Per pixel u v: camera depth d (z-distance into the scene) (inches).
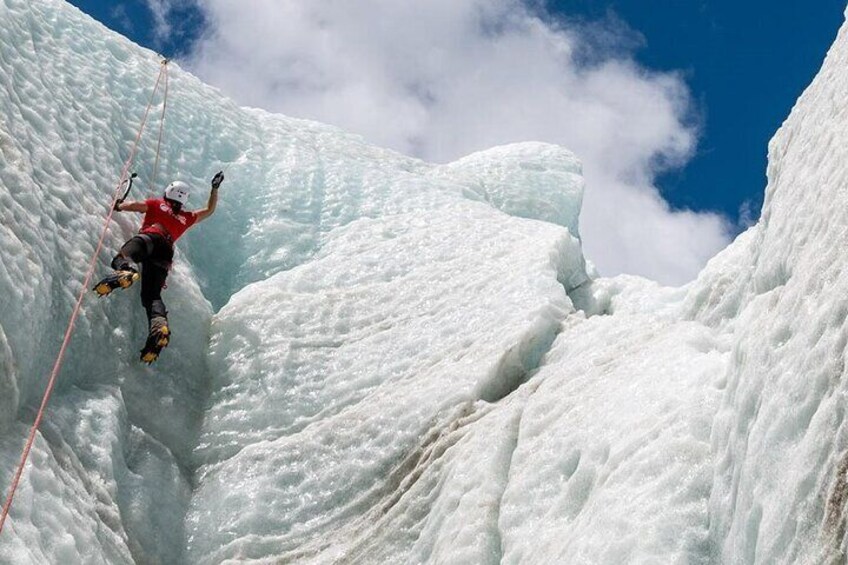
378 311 455.5
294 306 452.8
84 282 378.6
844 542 192.5
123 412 371.9
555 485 309.3
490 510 317.4
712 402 279.7
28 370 328.5
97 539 314.0
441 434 372.2
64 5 524.4
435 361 418.9
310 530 362.0
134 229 430.6
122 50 538.0
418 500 346.3
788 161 305.3
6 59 417.4
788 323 239.9
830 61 302.7
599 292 495.2
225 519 365.7
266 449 388.8
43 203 375.2
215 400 414.3
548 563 278.1
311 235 529.3
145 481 360.8
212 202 425.4
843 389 204.8
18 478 279.6
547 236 490.6
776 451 223.0
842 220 236.8
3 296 319.9
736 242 409.7
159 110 523.8
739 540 231.0
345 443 384.5
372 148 665.0
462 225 524.4
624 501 267.3
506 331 413.1
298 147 593.3
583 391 339.3
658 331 364.8
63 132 427.8
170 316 421.4
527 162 737.0
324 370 425.1
